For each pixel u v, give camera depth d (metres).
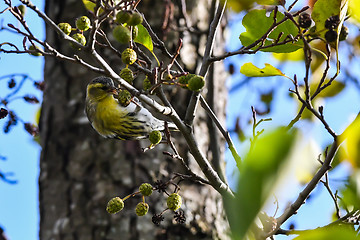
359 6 6.38
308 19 6.20
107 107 10.06
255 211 2.02
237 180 2.05
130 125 10.01
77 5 11.30
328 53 6.37
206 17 11.38
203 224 10.37
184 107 10.66
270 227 6.26
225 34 12.14
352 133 4.25
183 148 10.57
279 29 6.98
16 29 5.72
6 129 10.23
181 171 10.45
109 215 10.20
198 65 11.02
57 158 10.84
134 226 10.06
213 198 10.67
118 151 10.45
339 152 7.21
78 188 10.49
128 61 5.85
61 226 10.43
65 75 11.09
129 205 10.16
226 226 10.78
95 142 10.61
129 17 5.53
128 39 5.57
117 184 10.30
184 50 10.91
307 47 6.11
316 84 11.79
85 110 10.62
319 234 2.56
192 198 10.41
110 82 10.19
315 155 6.36
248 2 6.98
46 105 11.18
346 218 6.45
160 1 10.96
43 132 11.18
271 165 2.02
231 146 7.33
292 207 6.37
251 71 6.76
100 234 10.12
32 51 5.74
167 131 6.58
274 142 2.05
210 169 6.53
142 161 10.34
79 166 10.61
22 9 7.09
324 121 6.14
